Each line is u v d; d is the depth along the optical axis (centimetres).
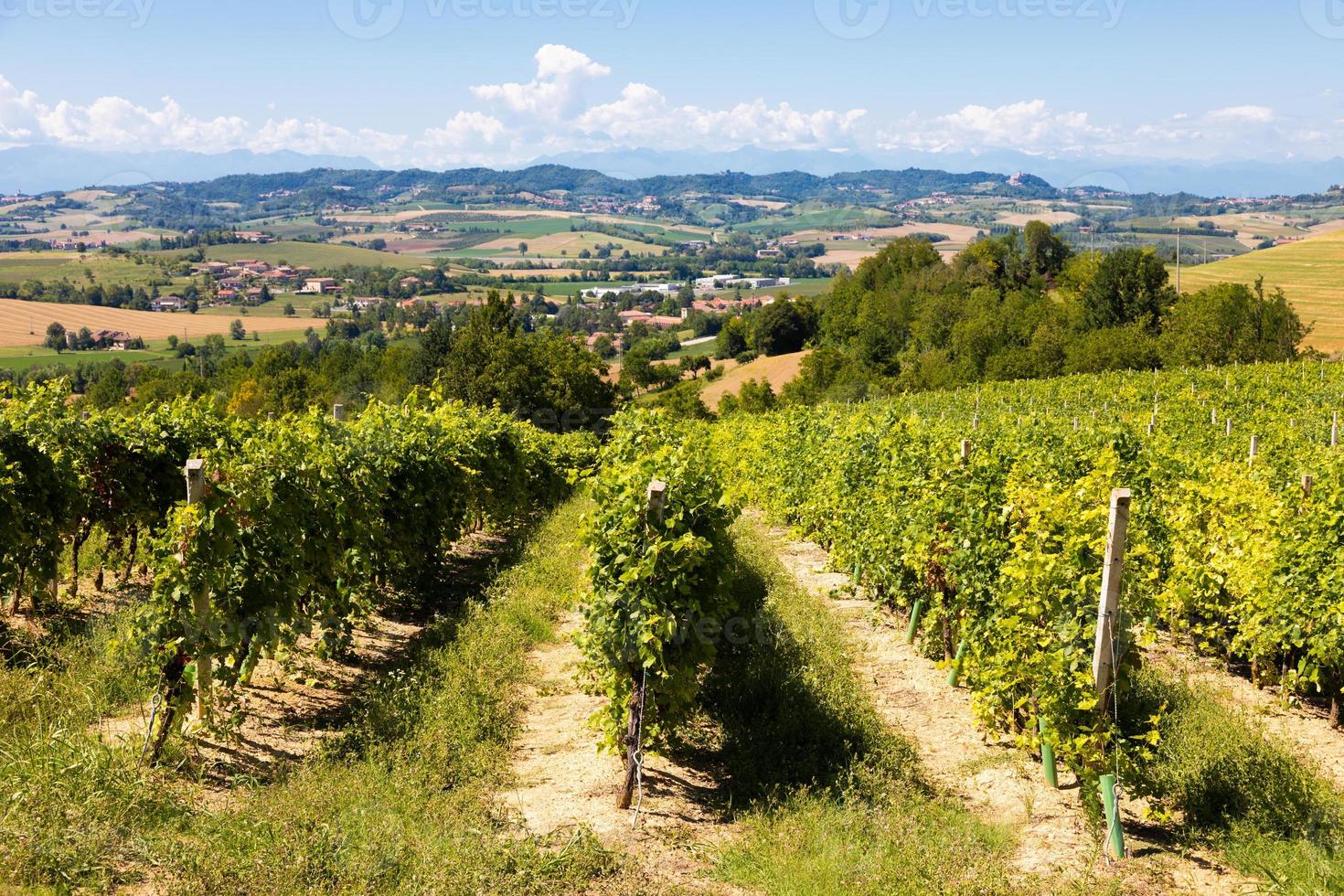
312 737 700
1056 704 610
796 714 743
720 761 715
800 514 1588
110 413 1052
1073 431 1268
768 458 1878
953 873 517
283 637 764
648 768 696
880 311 9869
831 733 714
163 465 1053
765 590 1162
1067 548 639
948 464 955
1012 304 8669
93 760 543
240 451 1002
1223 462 1145
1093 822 579
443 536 1342
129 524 1035
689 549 675
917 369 7675
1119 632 599
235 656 669
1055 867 534
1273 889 493
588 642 693
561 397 6706
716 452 2333
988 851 550
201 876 466
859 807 602
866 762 669
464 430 1571
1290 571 790
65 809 496
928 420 1961
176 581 620
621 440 1059
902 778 647
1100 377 4341
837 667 868
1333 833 545
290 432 865
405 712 727
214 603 658
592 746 727
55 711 631
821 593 1223
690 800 642
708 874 531
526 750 720
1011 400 3650
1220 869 533
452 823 561
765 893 512
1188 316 6059
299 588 765
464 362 6328
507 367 6228
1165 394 3144
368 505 990
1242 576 838
